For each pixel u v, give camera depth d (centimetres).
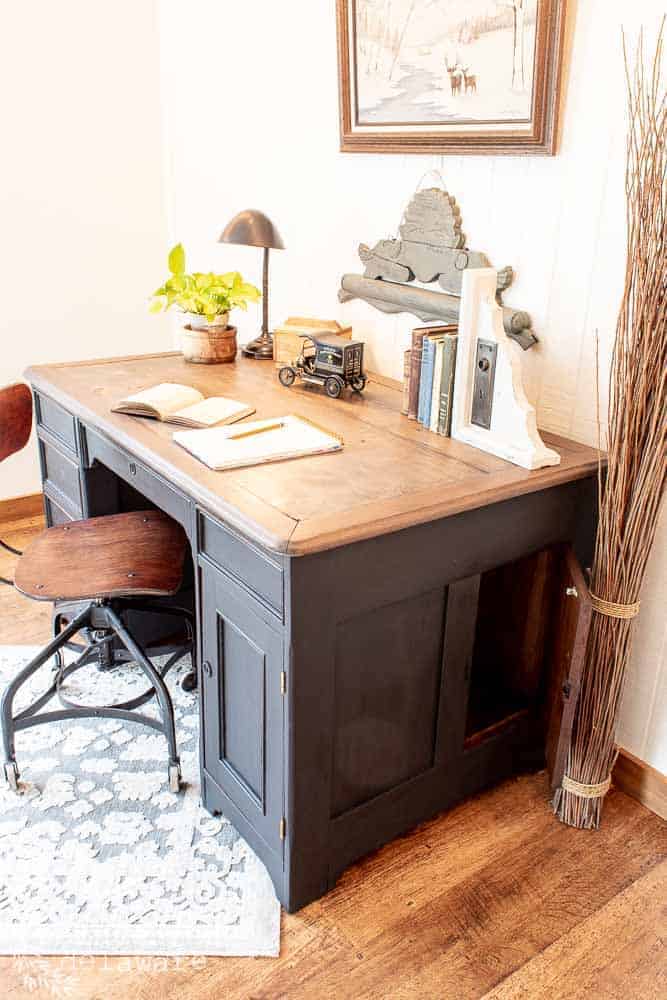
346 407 202
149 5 298
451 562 157
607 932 156
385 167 219
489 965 149
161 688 184
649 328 147
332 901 161
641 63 153
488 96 183
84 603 218
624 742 193
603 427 180
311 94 237
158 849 171
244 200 278
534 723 194
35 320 306
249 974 146
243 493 148
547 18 165
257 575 143
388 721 163
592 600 167
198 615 168
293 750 145
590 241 173
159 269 332
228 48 267
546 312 186
